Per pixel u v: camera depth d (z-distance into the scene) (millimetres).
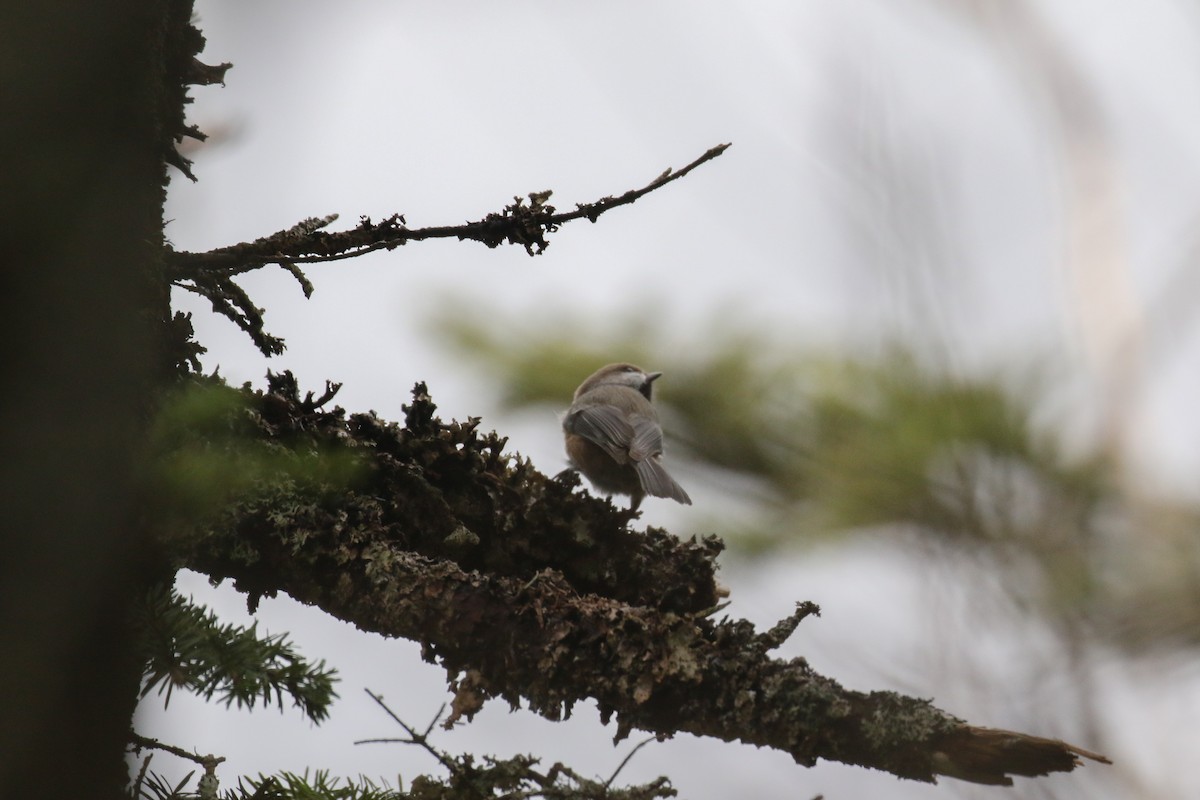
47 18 3061
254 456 4543
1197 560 11047
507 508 5203
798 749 4270
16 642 2912
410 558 4656
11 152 3031
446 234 4891
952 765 4145
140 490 4082
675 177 4871
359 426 5102
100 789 3057
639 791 4461
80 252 3092
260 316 5039
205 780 4234
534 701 4500
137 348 3359
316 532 4590
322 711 4738
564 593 4621
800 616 4523
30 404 2996
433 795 4465
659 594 5191
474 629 4523
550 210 4887
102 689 3080
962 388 11023
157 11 4434
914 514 10859
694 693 4395
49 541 2982
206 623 4520
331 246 4871
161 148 4594
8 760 2875
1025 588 11016
